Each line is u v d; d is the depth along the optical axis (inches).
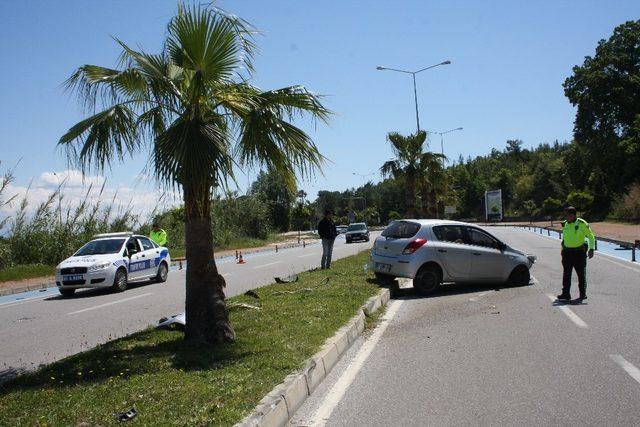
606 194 2669.8
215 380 227.6
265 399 203.8
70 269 621.9
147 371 248.4
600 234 1496.1
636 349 297.9
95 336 387.5
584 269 457.4
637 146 2271.2
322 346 287.1
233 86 301.0
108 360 269.7
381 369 273.4
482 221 3934.5
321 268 713.0
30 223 953.5
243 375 233.3
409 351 307.1
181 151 261.6
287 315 370.3
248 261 1099.9
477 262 529.3
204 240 302.7
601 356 285.3
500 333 344.2
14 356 337.1
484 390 236.5
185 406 197.3
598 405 215.5
